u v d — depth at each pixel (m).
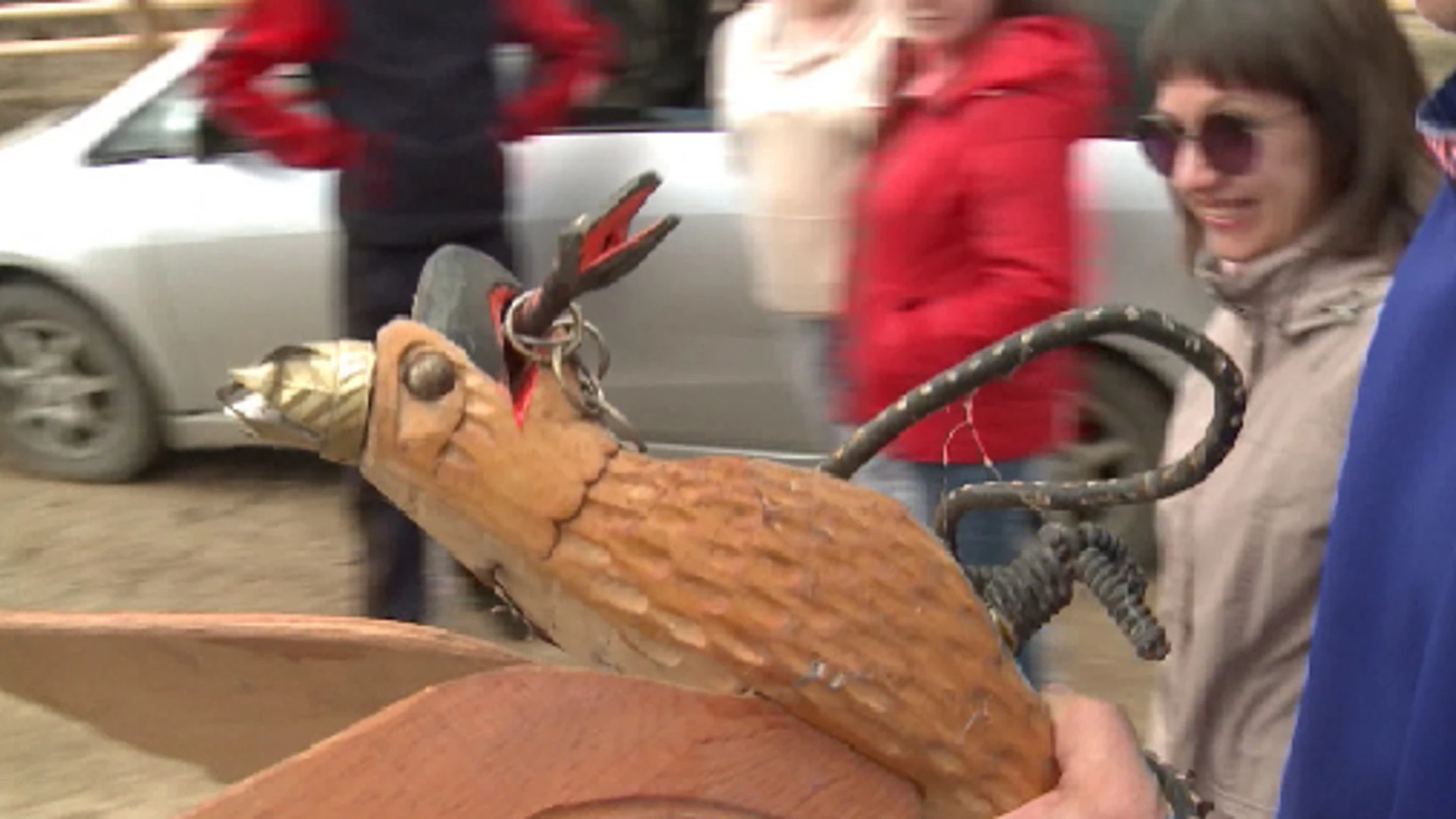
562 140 3.41
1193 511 1.52
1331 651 1.05
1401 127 1.35
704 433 3.64
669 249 3.43
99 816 2.82
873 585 0.87
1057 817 0.89
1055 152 1.81
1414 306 0.99
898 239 1.87
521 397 0.87
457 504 0.87
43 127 4.49
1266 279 1.43
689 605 0.85
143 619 0.94
